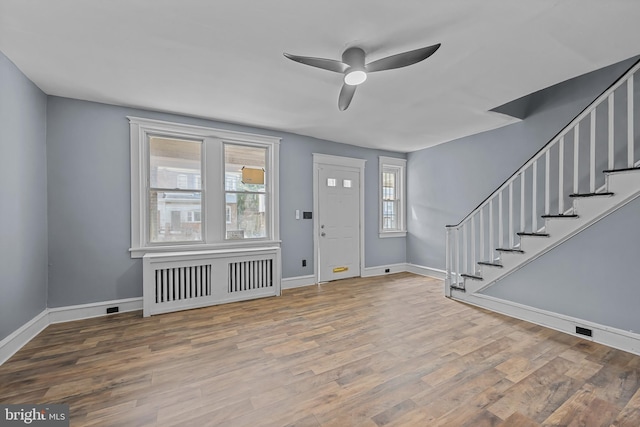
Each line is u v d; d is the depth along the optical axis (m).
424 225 5.23
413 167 5.47
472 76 2.54
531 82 2.66
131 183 3.28
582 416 1.59
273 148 4.16
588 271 2.59
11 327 2.28
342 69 2.10
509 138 3.84
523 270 3.06
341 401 1.72
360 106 3.25
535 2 1.65
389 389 1.83
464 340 2.54
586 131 2.97
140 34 1.94
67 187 3.00
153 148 3.47
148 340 2.54
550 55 2.21
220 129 3.75
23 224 2.47
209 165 3.71
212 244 3.72
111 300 3.20
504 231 3.82
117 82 2.65
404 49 2.13
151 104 3.18
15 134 2.35
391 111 3.40
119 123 3.23
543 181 3.40
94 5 1.66
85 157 3.08
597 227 2.53
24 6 1.66
